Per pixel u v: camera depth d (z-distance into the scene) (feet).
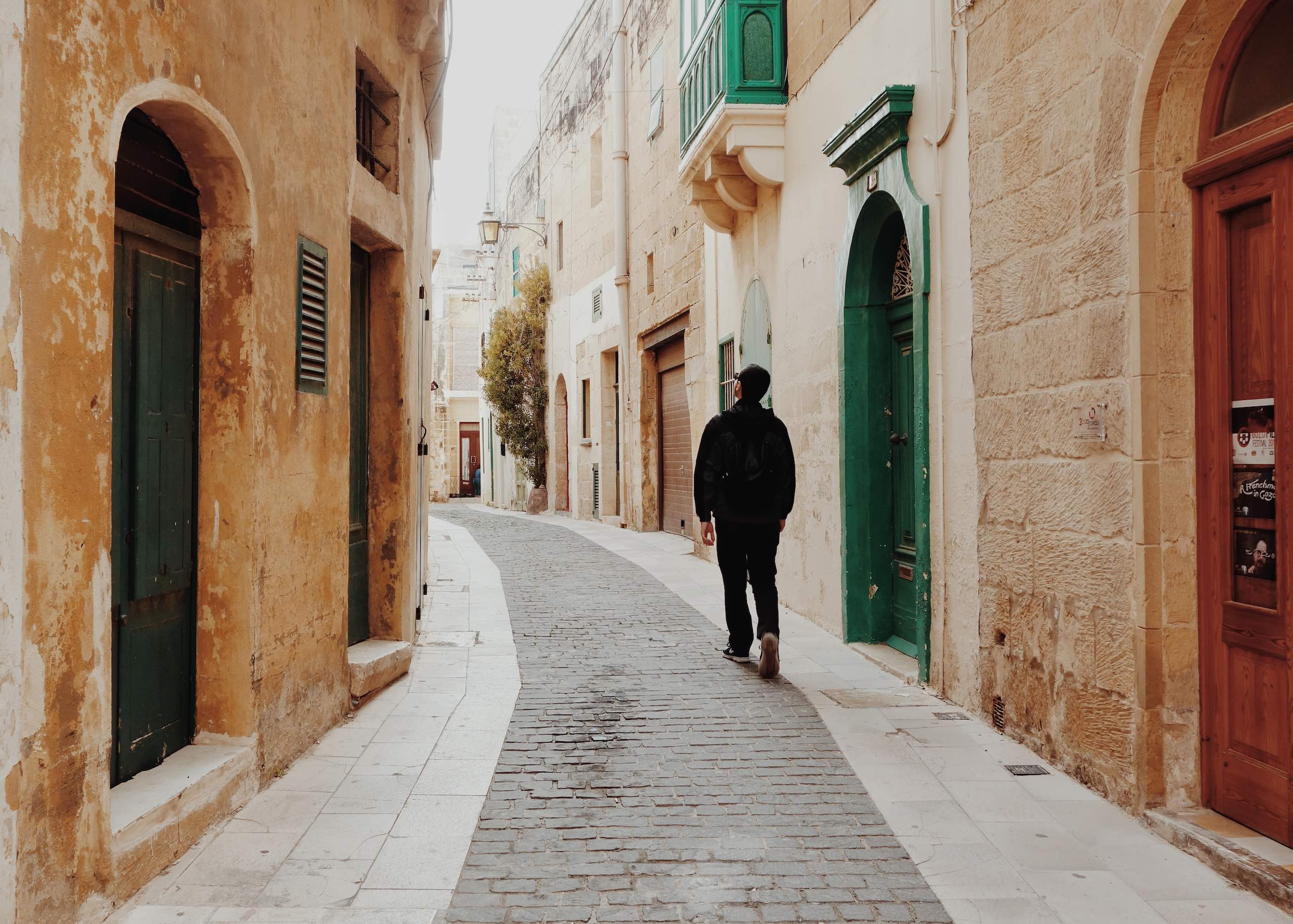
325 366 16.10
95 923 9.44
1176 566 12.04
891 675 20.16
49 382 8.80
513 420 80.59
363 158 20.01
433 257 32.09
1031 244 14.79
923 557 18.90
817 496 26.12
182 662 12.98
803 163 27.37
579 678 20.08
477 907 9.97
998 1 15.79
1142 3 11.87
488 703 18.06
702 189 35.37
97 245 9.50
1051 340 14.21
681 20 36.06
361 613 20.85
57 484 8.91
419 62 23.62
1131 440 12.22
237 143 12.57
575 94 69.51
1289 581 10.51
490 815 12.50
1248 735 11.27
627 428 58.65
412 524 22.16
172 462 12.58
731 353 37.35
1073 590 13.69
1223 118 11.62
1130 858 11.06
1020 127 15.10
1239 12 11.14
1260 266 11.02
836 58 24.26
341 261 16.92
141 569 11.85
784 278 29.35
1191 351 12.04
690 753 15.03
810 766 14.38
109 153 9.72
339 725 16.67
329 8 16.34
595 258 65.00
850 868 10.86
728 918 9.72
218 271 13.09
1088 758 13.37
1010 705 15.65
